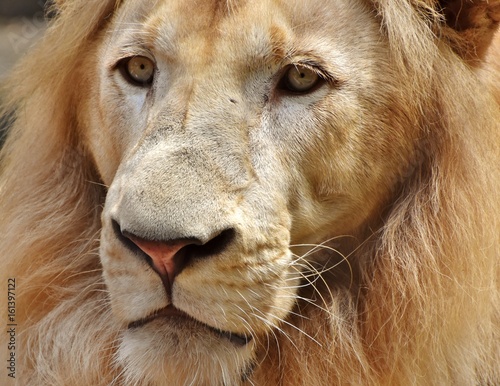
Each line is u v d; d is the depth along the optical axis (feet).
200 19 16.72
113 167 18.42
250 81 16.83
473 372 18.84
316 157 17.15
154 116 16.61
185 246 15.15
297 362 18.15
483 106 18.28
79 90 19.49
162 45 16.89
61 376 18.94
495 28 18.24
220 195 15.60
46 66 19.99
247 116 16.67
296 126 16.94
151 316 15.60
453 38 18.31
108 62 18.07
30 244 19.61
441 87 18.08
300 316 18.22
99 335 18.69
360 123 17.42
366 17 17.56
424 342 17.90
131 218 14.99
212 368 15.72
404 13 17.58
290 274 17.16
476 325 18.47
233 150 16.20
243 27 16.62
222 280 15.52
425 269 17.98
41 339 19.12
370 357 18.28
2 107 24.35
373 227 18.54
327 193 17.56
